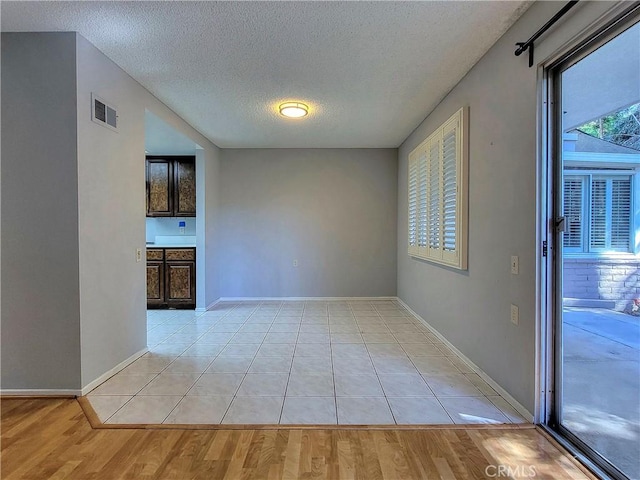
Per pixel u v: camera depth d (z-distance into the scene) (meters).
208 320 4.29
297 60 2.59
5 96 2.26
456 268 3.06
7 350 2.31
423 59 2.57
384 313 4.61
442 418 2.03
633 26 1.46
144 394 2.33
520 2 1.92
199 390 2.39
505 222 2.24
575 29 1.62
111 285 2.63
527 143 2.00
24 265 2.29
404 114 3.78
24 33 2.24
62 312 2.30
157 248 4.88
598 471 1.57
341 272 5.45
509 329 2.21
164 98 3.29
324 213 5.42
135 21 2.11
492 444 1.78
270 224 5.43
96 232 2.46
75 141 2.26
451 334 3.20
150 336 3.64
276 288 5.46
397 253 5.40
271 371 2.72
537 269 1.93
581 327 1.86
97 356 2.47
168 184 5.20
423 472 1.58
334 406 2.17
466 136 2.79
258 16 2.06
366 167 5.40
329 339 3.52
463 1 1.92
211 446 1.77
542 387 1.95
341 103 3.45
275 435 1.87
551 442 1.80
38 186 2.27
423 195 3.94
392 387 2.43
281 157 5.39
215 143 5.08
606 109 1.75
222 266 5.44
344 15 2.05
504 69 2.24
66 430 1.92
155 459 1.68
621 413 1.74
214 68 2.71
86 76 2.33
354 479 1.54
